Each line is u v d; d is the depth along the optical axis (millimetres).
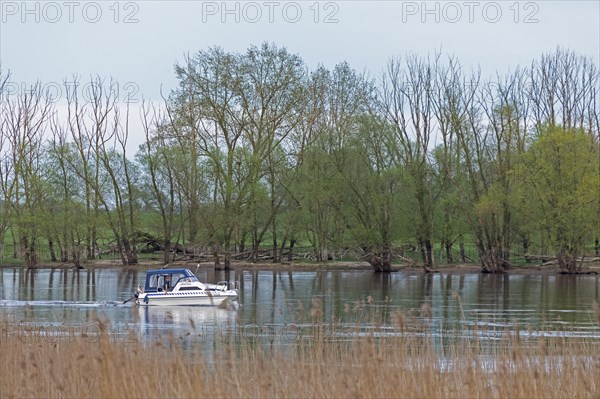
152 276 76750
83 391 27016
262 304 74125
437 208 125062
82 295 82812
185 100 122500
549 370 28750
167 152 122875
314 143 124312
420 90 123562
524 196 112500
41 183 124625
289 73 123750
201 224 123062
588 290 90062
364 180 122312
